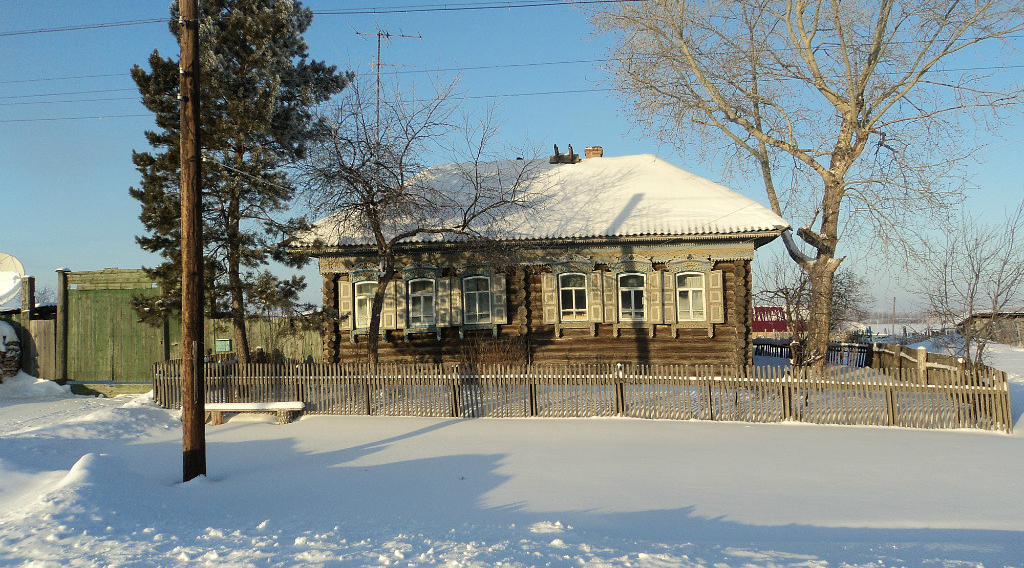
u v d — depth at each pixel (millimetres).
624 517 8039
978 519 8008
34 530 6285
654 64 21156
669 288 20641
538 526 7266
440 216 20469
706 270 20359
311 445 12547
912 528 7652
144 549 5902
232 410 14859
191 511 8062
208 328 22172
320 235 20219
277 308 17828
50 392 19562
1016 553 6414
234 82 17156
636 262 20766
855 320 29188
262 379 15867
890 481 9766
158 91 16922
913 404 14062
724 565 5672
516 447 12094
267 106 17094
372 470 10531
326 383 15867
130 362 20109
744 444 12289
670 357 20609
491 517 8016
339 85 20328
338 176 17141
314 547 6129
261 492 9391
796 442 12461
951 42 18672
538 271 21328
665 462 10891
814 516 8102
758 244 21797
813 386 14477
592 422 14617
